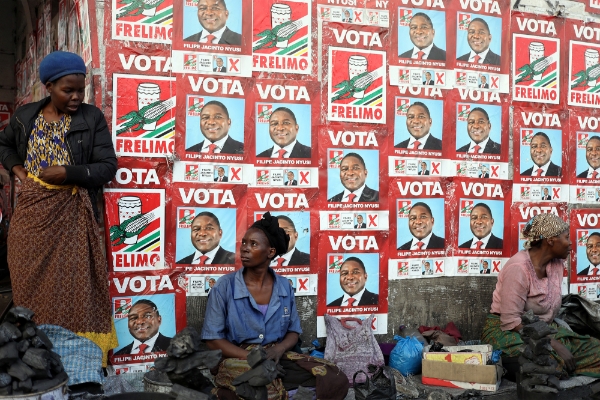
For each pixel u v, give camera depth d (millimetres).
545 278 4039
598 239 4949
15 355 2527
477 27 4469
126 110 3596
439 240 4383
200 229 3775
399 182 4262
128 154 3604
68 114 3295
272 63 3922
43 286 3211
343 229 4113
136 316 3631
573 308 4508
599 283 4965
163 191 3688
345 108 4109
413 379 3824
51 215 3213
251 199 3893
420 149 4316
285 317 3400
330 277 4086
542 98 4703
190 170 3748
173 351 2570
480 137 4500
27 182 3227
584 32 4852
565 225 3949
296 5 3971
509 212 4602
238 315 3279
